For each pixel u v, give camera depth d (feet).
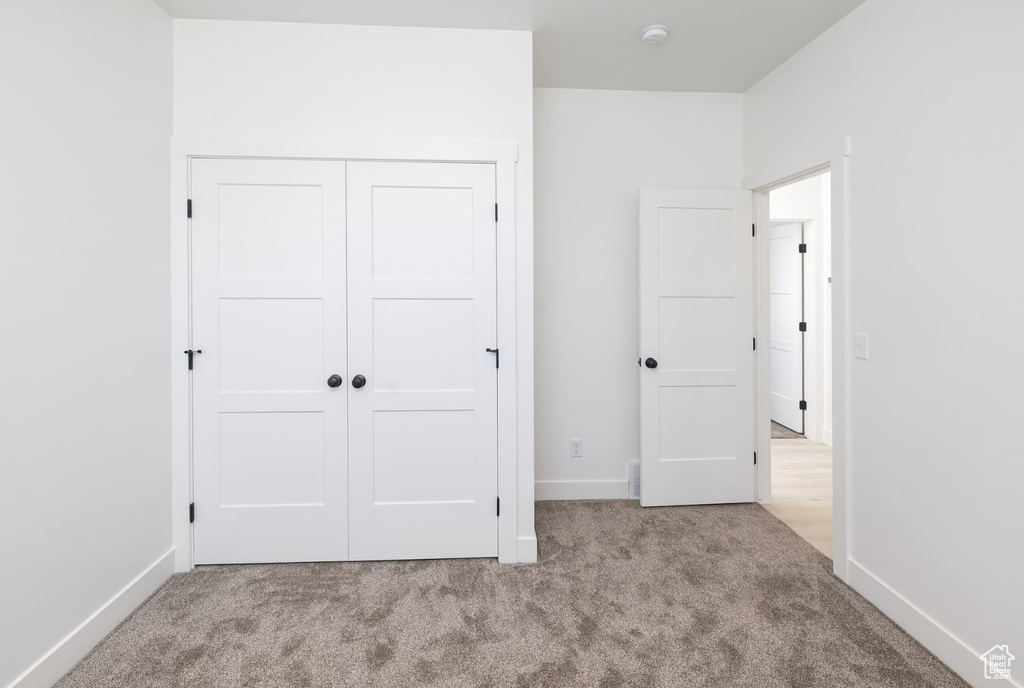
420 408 7.45
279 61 7.14
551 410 9.89
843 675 5.11
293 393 7.30
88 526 5.55
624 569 7.22
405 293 7.37
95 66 5.65
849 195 6.82
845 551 6.84
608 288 9.86
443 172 7.36
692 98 9.83
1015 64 4.61
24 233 4.78
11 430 4.66
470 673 5.15
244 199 7.17
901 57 5.91
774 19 7.08
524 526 7.48
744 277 9.55
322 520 7.39
